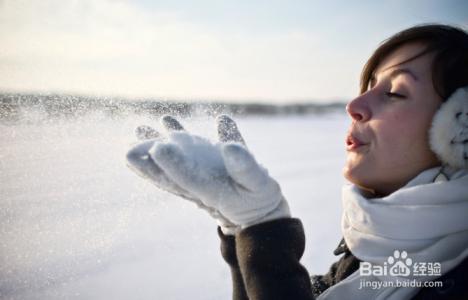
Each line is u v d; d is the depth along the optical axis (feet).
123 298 6.20
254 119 74.90
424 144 2.38
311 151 31.19
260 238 2.03
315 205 14.30
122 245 7.93
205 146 2.02
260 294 1.94
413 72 2.42
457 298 2.11
